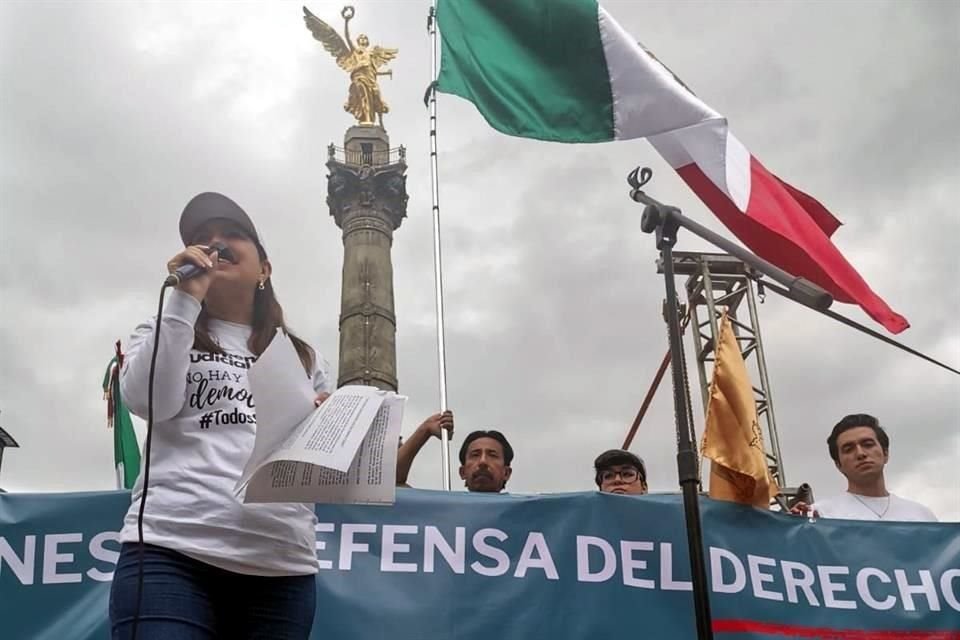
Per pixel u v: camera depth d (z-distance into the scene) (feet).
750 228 19.54
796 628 15.97
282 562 9.36
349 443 9.11
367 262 115.24
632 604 15.75
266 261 10.80
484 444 19.66
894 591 16.44
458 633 15.20
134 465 21.34
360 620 15.10
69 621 14.75
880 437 19.53
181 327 9.37
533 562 15.85
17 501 15.37
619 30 20.66
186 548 8.90
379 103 124.88
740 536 16.55
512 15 21.98
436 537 15.84
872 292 19.30
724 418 17.01
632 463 19.95
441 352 24.02
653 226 14.14
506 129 21.25
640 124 20.04
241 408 9.83
